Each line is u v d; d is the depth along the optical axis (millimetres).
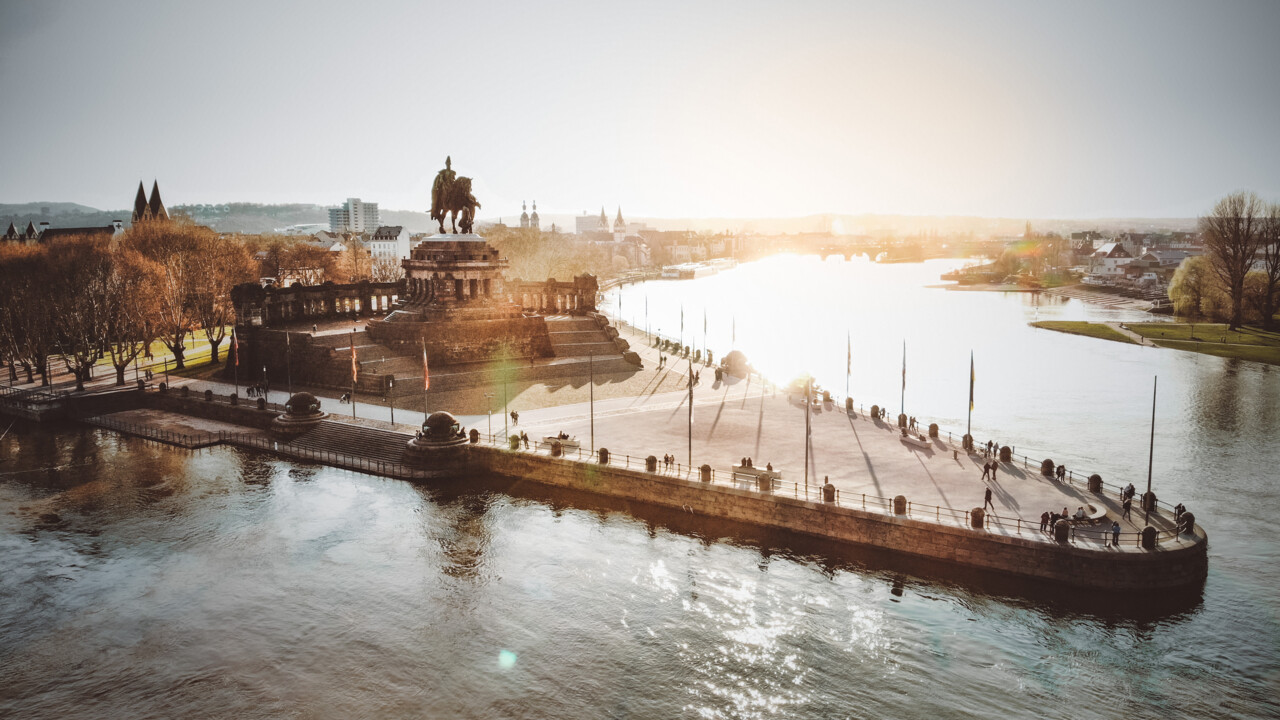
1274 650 51219
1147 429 103188
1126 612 55625
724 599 58438
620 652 52281
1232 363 155250
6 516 75188
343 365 112625
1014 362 158875
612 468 77000
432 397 106875
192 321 139000
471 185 130875
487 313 125688
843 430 90812
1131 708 45938
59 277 138500
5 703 48000
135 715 46938
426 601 58844
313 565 64625
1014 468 76375
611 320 196125
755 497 69625
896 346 184750
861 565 62781
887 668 49844
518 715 46406
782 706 46625
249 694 48562
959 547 61062
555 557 65375
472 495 78875
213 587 61344
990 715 45406
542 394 109500
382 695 48344
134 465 89750
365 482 82562
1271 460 89625
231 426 102938
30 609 58375
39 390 119562
